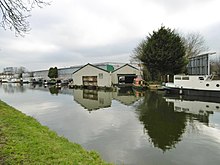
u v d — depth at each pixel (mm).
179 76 30609
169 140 10422
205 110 18375
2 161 4988
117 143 9953
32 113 17906
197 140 10398
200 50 51406
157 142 10109
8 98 30484
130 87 47406
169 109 18953
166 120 14695
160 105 21219
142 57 41844
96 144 9789
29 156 5438
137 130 12219
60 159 5535
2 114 10766
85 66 51250
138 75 51188
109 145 9664
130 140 10422
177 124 13555
